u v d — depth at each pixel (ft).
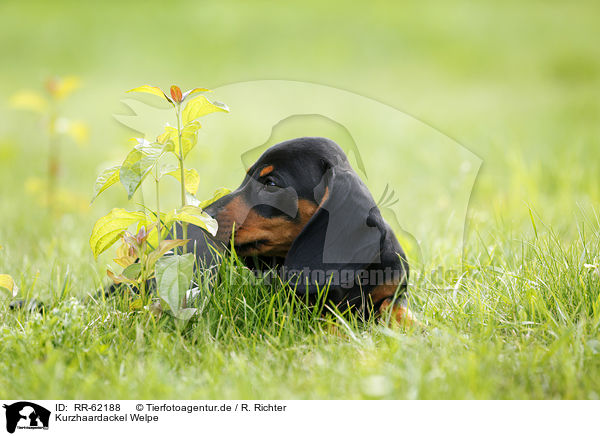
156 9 104.99
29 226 24.90
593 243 17.44
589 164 30.73
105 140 43.39
